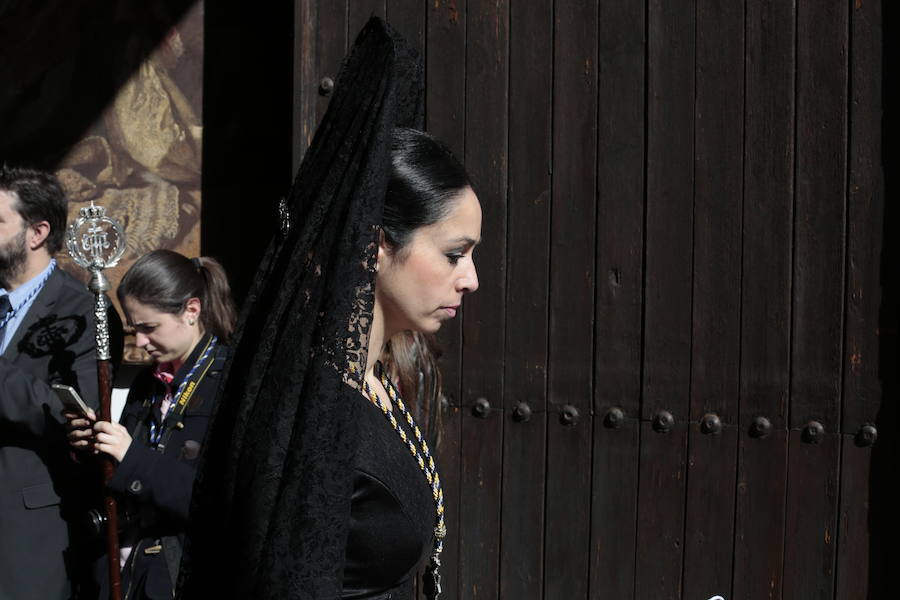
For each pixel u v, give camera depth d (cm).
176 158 432
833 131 314
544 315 357
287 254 158
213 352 295
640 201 341
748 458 328
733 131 327
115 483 274
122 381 441
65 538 331
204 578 150
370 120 150
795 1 318
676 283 337
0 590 325
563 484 356
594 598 352
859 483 313
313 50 390
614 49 343
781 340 322
